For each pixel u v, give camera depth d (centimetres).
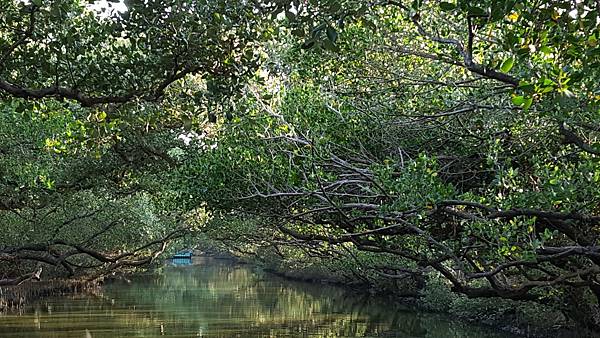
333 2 705
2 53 901
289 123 1383
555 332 2398
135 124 1043
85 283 4738
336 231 1789
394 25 1191
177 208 2077
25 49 918
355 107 1291
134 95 868
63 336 2767
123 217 2923
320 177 1298
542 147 1173
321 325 3106
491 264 1240
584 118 995
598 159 956
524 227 998
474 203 1003
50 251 1802
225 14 794
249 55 841
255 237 2486
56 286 4344
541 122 1098
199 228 2436
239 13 790
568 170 1002
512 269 1509
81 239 2719
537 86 679
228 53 828
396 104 1279
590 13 658
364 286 4762
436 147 1360
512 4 646
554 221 1105
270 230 2605
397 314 3484
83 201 2566
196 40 809
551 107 872
